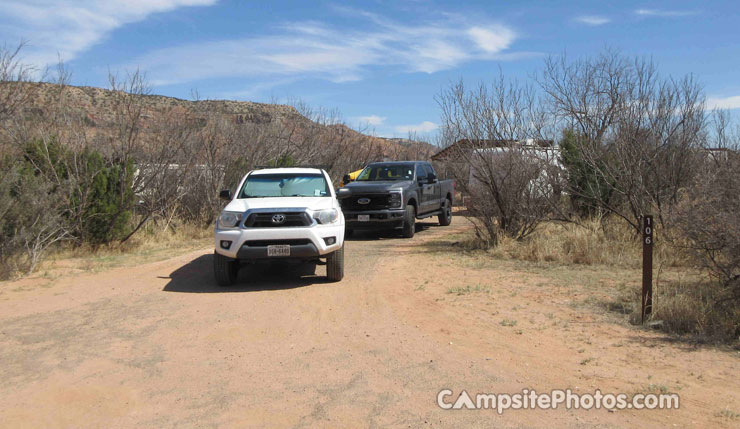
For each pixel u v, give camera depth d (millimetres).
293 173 9906
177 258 11273
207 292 8102
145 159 13234
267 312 6875
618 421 3812
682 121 10625
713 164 9312
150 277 9250
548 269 9117
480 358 5117
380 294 7727
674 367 4773
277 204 8539
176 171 14289
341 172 22391
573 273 8719
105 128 12602
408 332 5961
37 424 3891
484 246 11602
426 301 7285
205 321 6496
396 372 4801
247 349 5480
